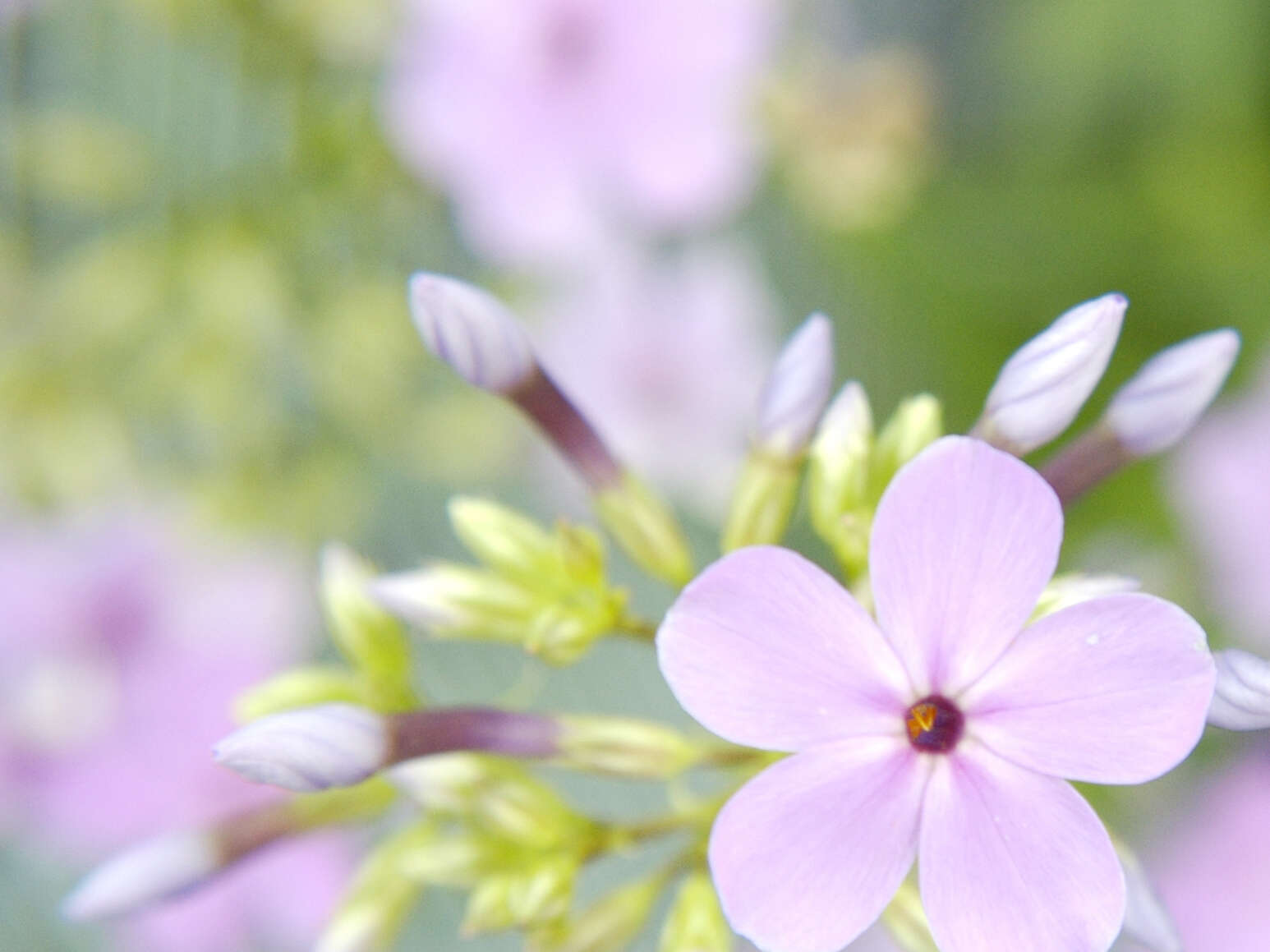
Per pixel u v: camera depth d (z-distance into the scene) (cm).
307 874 28
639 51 33
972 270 41
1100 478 22
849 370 40
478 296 22
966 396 40
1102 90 43
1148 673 19
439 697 30
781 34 38
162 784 28
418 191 32
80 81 29
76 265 30
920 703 19
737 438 36
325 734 21
